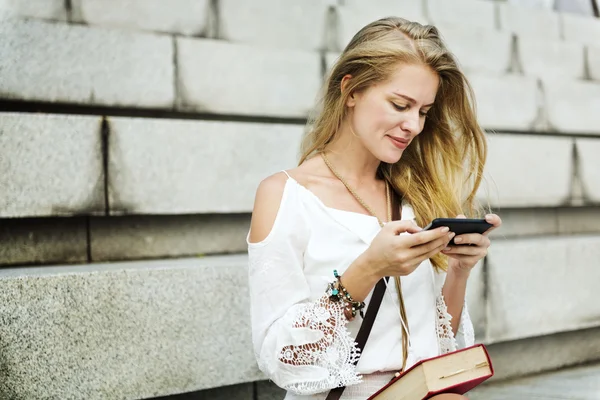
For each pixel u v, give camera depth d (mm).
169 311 2523
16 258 2783
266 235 1650
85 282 2387
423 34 1709
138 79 3035
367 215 1734
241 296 2658
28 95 2812
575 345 3713
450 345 1754
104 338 2412
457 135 1939
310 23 3680
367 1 4082
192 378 2561
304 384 1529
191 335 2561
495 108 4047
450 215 1880
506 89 4086
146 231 3027
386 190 1834
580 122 4375
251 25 3492
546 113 4238
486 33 4266
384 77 1652
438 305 1790
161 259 3000
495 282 3312
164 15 3258
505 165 3906
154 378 2492
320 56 3523
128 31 3021
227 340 2627
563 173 4113
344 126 1779
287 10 3602
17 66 2801
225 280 2629
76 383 2365
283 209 1657
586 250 3613
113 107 3002
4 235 2766
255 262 1640
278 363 1538
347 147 1777
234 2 3443
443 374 1440
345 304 1541
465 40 4176
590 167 4215
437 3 4379
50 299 2334
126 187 2852
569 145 4145
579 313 3568
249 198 3111
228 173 3068
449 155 1903
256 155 3133
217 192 3043
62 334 2348
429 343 1697
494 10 4656
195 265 2604
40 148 2684
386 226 1506
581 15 5324
